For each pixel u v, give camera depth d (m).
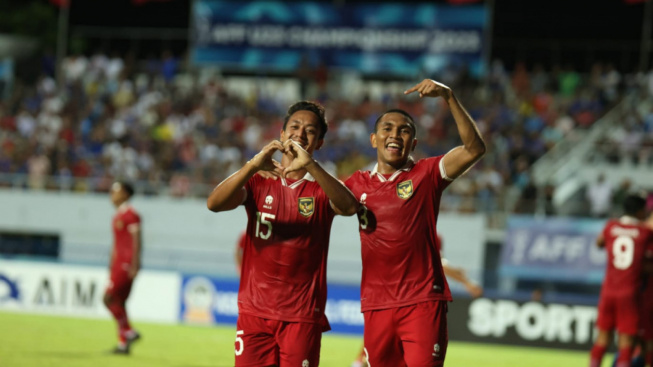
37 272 25.97
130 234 18.19
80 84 43.09
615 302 15.81
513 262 31.34
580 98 39.78
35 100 42.41
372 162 37.44
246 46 42.19
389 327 9.53
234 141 38.62
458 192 33.88
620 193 31.69
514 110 38.97
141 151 38.34
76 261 27.80
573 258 30.75
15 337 20.16
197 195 35.34
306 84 41.81
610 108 38.88
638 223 15.95
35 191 35.72
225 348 20.53
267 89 44.66
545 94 40.28
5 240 29.09
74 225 35.31
